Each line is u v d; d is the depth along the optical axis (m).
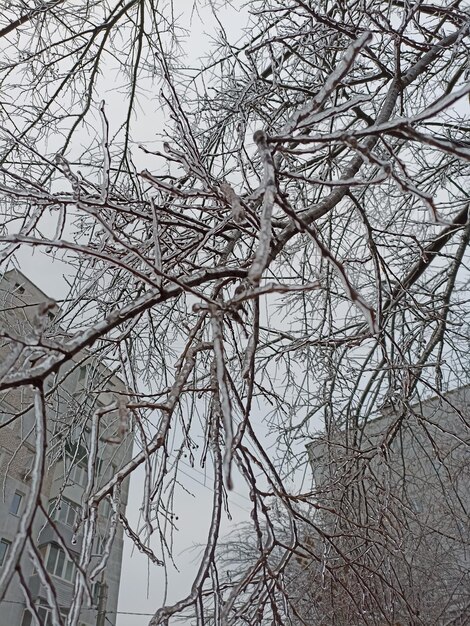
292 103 3.51
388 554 3.68
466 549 5.73
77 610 1.35
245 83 4.09
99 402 3.69
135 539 1.85
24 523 1.08
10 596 8.59
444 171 5.01
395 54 2.89
